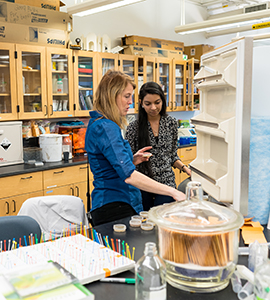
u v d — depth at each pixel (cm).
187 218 93
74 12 345
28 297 77
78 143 404
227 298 88
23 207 187
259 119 132
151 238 129
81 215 198
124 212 167
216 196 134
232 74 123
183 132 513
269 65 139
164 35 567
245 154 125
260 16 379
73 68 387
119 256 108
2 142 333
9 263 103
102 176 165
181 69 529
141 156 188
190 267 90
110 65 427
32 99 359
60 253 110
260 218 139
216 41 674
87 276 95
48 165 345
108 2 308
